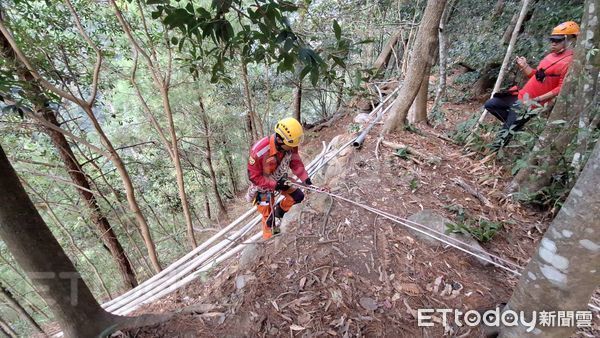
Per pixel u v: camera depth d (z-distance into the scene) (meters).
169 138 8.21
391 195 3.41
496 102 4.21
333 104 12.29
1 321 4.78
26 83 2.48
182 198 5.20
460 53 6.60
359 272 2.52
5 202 1.39
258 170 2.78
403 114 4.66
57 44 4.17
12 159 4.59
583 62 2.78
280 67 1.61
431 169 3.91
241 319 2.27
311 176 4.88
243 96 8.36
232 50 1.70
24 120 4.35
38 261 1.54
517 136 3.85
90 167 6.95
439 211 3.23
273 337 2.14
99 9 4.75
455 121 5.90
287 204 3.11
